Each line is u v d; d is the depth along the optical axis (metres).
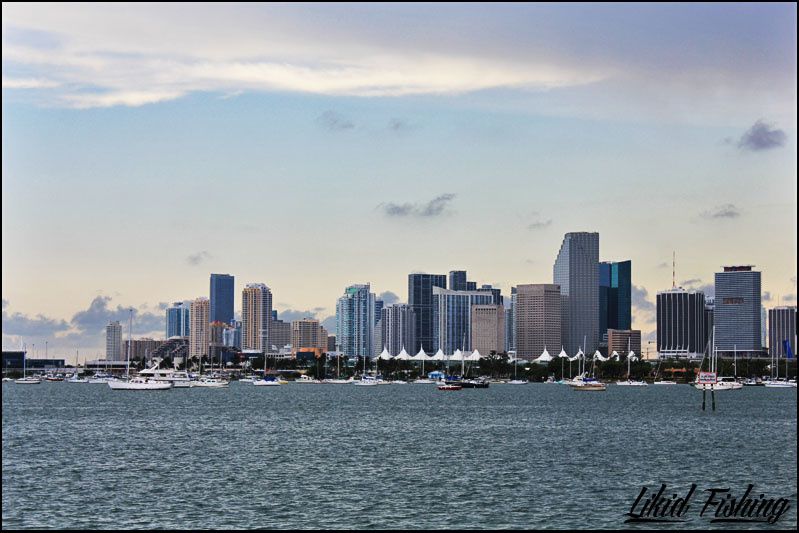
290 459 159.38
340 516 110.12
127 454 166.88
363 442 190.38
